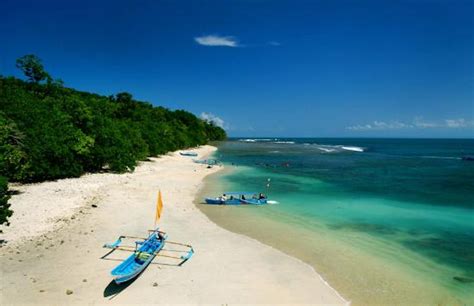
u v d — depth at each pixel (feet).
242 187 128.26
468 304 46.06
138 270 49.11
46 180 109.40
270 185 133.80
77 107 136.36
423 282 52.06
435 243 69.36
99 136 137.39
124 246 60.29
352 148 464.65
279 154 301.84
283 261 57.67
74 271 50.11
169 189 114.52
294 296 46.24
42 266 51.13
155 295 44.80
